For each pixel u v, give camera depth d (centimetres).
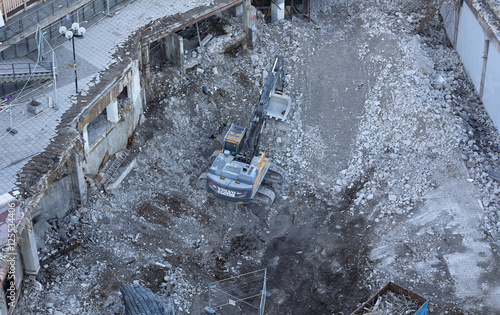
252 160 3569
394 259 3372
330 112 4234
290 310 3155
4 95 3466
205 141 4047
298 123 4153
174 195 3697
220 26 4584
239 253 3453
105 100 3547
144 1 4334
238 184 3425
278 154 4003
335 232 3575
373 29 4831
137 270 3247
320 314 3139
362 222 3616
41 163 3066
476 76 4425
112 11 4188
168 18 4156
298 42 4725
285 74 4453
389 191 3750
